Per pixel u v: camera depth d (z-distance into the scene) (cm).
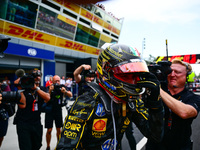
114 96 91
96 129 89
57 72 1243
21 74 245
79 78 258
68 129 85
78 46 1327
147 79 91
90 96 93
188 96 140
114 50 94
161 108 94
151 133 101
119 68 88
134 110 101
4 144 322
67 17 1181
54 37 1116
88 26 1375
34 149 229
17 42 905
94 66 1252
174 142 141
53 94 300
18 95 115
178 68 145
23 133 214
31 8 942
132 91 88
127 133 256
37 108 229
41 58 991
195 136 369
